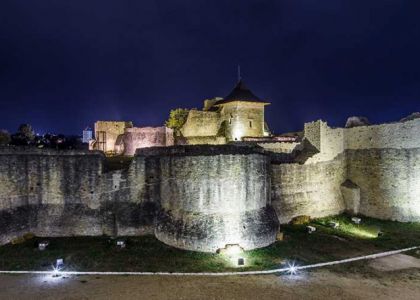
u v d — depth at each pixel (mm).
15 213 21734
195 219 20688
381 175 29438
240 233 20703
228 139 42500
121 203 23234
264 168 22688
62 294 14891
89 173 23094
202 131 42688
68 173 23000
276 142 33906
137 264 18438
